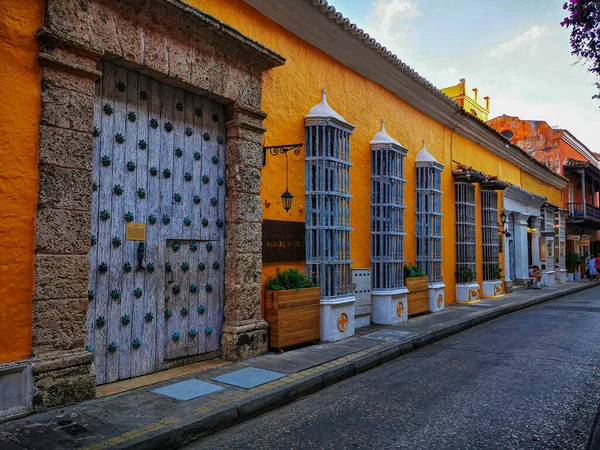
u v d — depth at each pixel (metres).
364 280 9.60
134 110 5.61
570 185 30.55
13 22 4.37
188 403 4.70
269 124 7.41
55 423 4.09
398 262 10.30
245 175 6.75
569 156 30.66
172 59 5.77
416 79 11.09
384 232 10.07
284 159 7.67
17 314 4.29
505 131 30.08
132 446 3.70
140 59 5.39
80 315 4.70
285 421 4.64
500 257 18.23
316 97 8.52
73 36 4.69
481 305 13.59
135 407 4.55
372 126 10.23
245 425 4.55
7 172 4.28
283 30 7.79
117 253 5.37
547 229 23.81
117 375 5.34
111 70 5.37
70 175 4.67
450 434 4.24
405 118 11.59
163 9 5.46
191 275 6.23
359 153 9.75
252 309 6.78
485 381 6.00
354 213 9.55
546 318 11.89
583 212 28.92
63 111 4.64
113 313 5.31
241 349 6.51
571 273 27.84
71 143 4.68
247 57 6.75
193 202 6.29
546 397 5.32
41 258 4.44
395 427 4.43
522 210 20.58
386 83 10.61
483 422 4.54
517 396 5.36
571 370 6.53
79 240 4.71
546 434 4.24
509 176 19.48
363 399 5.34
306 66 8.30
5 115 4.29
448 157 13.94
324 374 5.91
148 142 5.76
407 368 6.79
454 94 20.42
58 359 4.48
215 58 6.35
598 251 36.56
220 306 6.63
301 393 5.46
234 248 6.61
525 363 6.96
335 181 8.28
